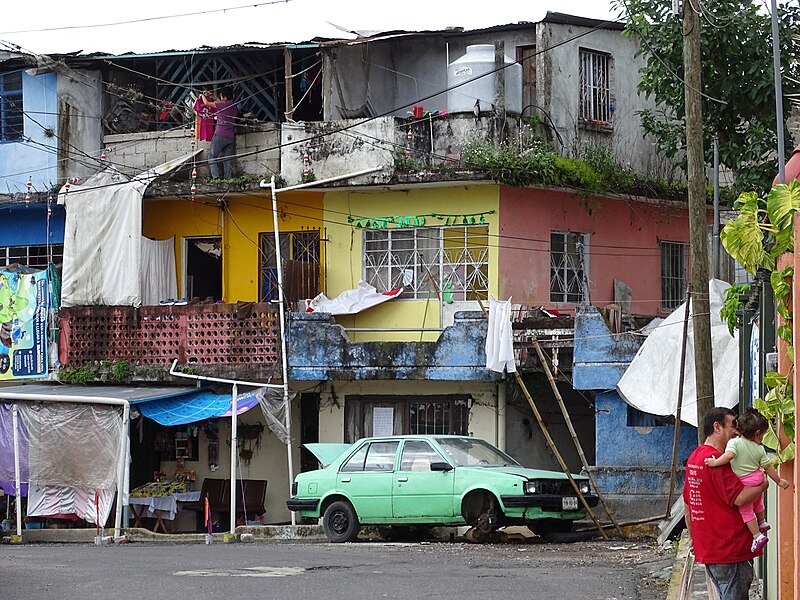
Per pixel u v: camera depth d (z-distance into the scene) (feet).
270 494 79.41
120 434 70.23
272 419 73.92
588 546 57.06
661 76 67.26
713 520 27.22
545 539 61.52
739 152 66.33
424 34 78.33
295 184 77.87
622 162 80.43
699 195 51.42
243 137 81.56
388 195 77.25
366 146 76.23
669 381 62.39
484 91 75.31
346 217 78.28
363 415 76.28
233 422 70.54
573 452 75.15
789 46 64.28
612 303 79.25
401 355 72.69
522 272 75.20
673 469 58.90
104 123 85.30
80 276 80.43
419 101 75.10
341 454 65.31
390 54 80.94
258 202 81.05
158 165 83.05
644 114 73.72
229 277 81.56
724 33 64.34
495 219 74.13
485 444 63.05
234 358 76.07
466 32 78.59
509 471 59.26
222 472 80.53
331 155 77.25
